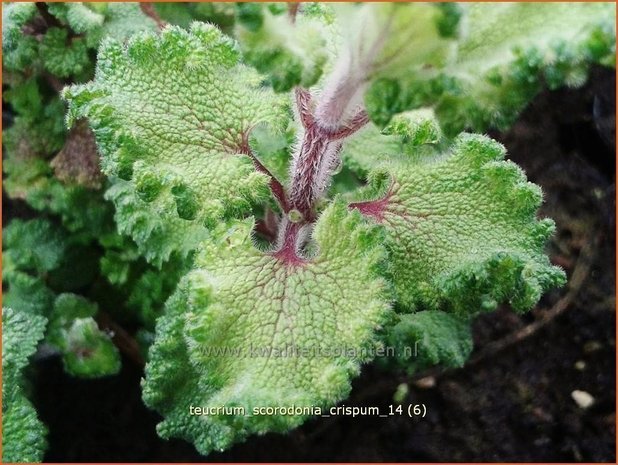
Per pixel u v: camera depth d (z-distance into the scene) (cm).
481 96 9
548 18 9
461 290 12
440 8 8
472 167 13
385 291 12
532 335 20
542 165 21
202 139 12
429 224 13
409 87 9
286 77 10
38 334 16
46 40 17
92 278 19
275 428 11
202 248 12
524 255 12
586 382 20
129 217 15
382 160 14
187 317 11
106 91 12
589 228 21
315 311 12
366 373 20
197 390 14
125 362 20
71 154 18
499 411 20
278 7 9
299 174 13
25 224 19
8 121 21
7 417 15
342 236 12
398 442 20
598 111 21
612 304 20
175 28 12
